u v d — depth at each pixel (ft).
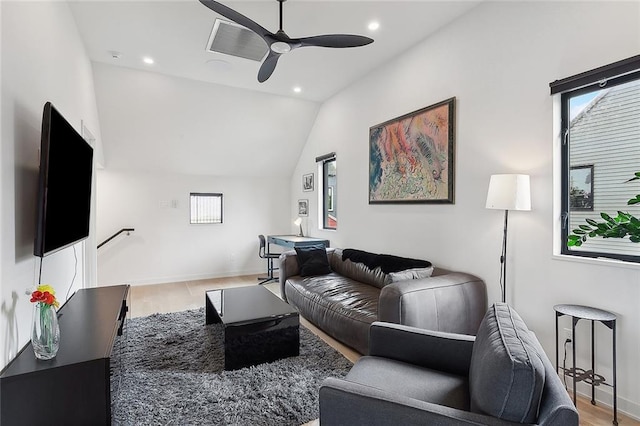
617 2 6.56
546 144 7.79
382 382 5.03
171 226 18.70
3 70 4.86
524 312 8.25
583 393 7.19
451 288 8.63
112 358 5.37
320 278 13.10
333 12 9.54
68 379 4.70
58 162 5.98
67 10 8.95
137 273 17.89
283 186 21.93
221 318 8.48
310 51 12.00
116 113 14.94
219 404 6.68
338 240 16.44
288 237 19.27
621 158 6.77
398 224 12.46
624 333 6.47
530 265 8.13
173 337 10.12
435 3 9.26
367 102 14.12
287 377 7.76
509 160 8.62
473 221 9.60
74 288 9.70
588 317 6.31
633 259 6.61
